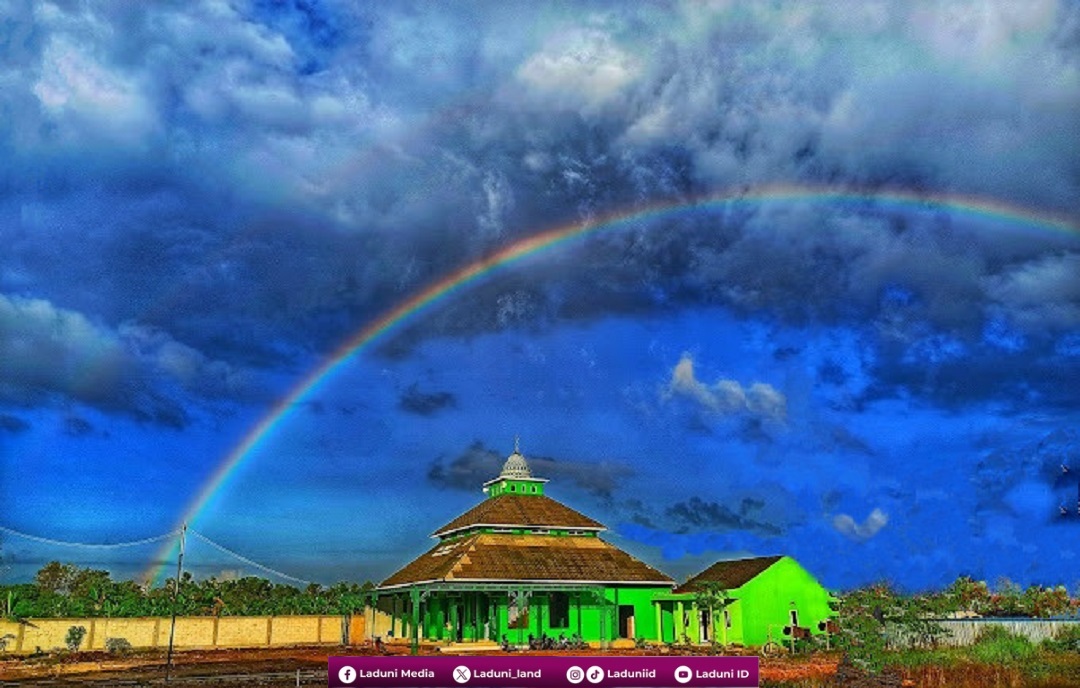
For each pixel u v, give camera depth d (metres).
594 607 61.62
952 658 36.56
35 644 72.12
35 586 92.81
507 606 60.19
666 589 62.66
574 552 63.16
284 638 82.50
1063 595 64.31
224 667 52.44
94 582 100.31
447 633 65.31
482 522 64.38
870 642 39.97
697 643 60.09
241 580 110.00
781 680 35.03
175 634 78.12
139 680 44.16
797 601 60.25
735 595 59.53
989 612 63.53
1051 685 31.20
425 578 60.84
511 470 72.44
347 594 90.19
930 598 60.19
